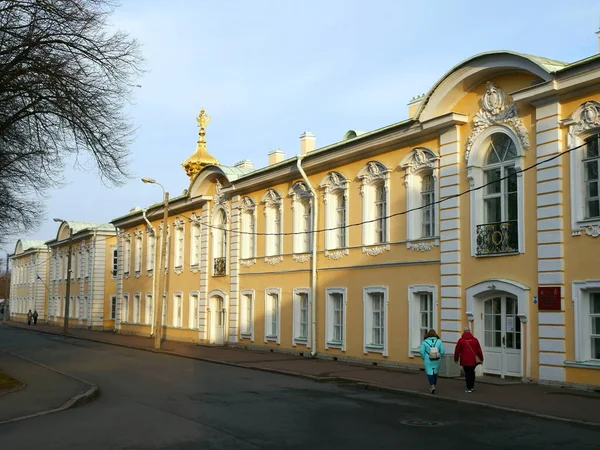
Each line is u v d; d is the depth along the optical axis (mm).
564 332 17625
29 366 25156
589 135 17594
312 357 27688
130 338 44562
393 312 23719
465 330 17297
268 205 31938
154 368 24953
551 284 17953
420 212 23172
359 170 25781
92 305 59469
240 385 19438
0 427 12719
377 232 25156
